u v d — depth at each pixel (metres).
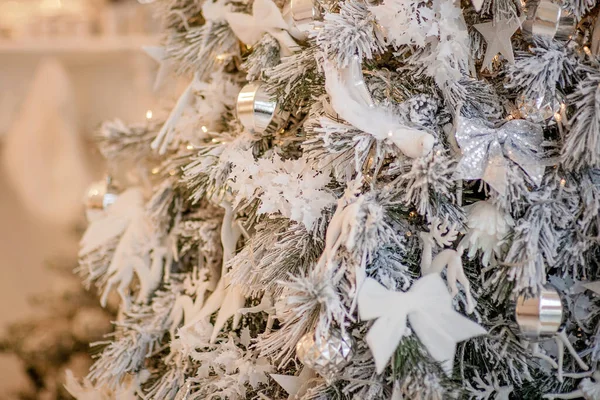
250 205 1.35
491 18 1.29
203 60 1.45
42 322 2.47
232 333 1.39
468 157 1.24
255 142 1.37
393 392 1.23
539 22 1.24
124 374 1.50
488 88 1.28
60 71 2.65
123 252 1.56
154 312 1.54
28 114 2.67
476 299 1.28
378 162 1.27
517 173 1.24
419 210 1.23
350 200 1.24
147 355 1.50
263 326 1.40
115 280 1.56
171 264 1.58
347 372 1.25
